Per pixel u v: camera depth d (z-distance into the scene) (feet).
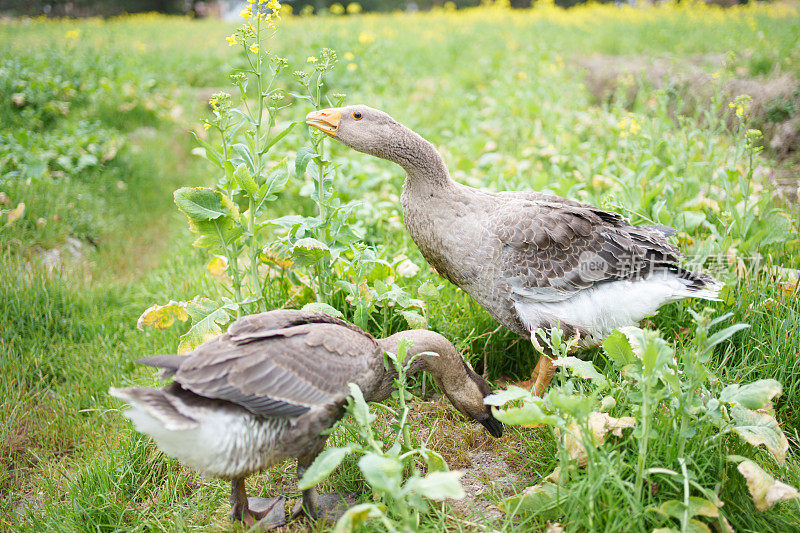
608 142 7.52
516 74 11.82
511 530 3.13
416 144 4.09
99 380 4.69
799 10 15.23
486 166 7.32
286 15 21.11
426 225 4.18
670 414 3.34
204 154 4.25
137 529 3.47
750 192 5.10
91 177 7.65
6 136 7.79
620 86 9.18
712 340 2.99
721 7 19.99
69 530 3.49
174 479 3.81
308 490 3.33
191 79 13.16
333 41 12.73
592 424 3.28
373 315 4.62
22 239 6.06
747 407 3.07
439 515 3.18
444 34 17.13
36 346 5.00
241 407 3.05
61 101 9.63
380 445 3.09
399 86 11.93
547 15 20.71
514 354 4.72
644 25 15.31
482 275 4.10
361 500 3.48
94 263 6.31
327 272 4.46
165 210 7.86
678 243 5.00
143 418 2.81
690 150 6.26
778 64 8.98
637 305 4.04
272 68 4.20
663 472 3.03
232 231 4.15
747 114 7.30
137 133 9.55
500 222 4.05
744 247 4.82
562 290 4.04
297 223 4.33
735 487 3.26
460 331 4.60
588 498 2.95
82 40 15.06
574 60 12.44
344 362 3.25
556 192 5.68
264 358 3.07
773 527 3.17
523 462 3.75
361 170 7.00
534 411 2.96
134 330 5.38
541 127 8.79
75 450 4.25
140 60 13.28
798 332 4.05
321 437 3.24
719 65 9.59
